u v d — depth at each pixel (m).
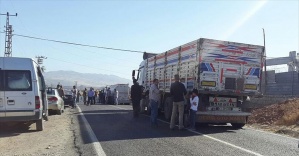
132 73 23.69
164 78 17.67
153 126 13.89
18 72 11.51
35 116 11.51
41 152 8.45
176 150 8.74
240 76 14.28
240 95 14.20
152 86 13.99
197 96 13.27
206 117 13.73
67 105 28.98
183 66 15.22
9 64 11.51
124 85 39.38
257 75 14.60
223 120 13.91
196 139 10.63
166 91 17.08
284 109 17.75
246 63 14.42
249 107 14.48
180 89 13.01
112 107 29.06
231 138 11.01
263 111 19.30
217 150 8.83
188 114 13.70
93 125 14.08
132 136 11.06
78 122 15.32
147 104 20.25
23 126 13.49
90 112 21.98
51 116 18.44
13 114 11.27
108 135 11.23
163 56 17.98
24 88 11.46
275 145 9.83
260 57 14.70
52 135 11.16
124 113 21.11
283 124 15.25
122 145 9.39
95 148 8.94
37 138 10.54
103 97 43.25
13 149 8.77
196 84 13.74
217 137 11.16
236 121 14.08
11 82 11.40
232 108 14.22
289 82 33.97
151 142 9.93
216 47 13.95
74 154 8.23
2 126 13.42
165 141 10.13
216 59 13.93
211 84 13.80
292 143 10.30
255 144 9.91
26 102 11.42
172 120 13.14
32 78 11.61
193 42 14.25
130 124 14.57
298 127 13.85
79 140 10.20
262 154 8.45
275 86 32.12
